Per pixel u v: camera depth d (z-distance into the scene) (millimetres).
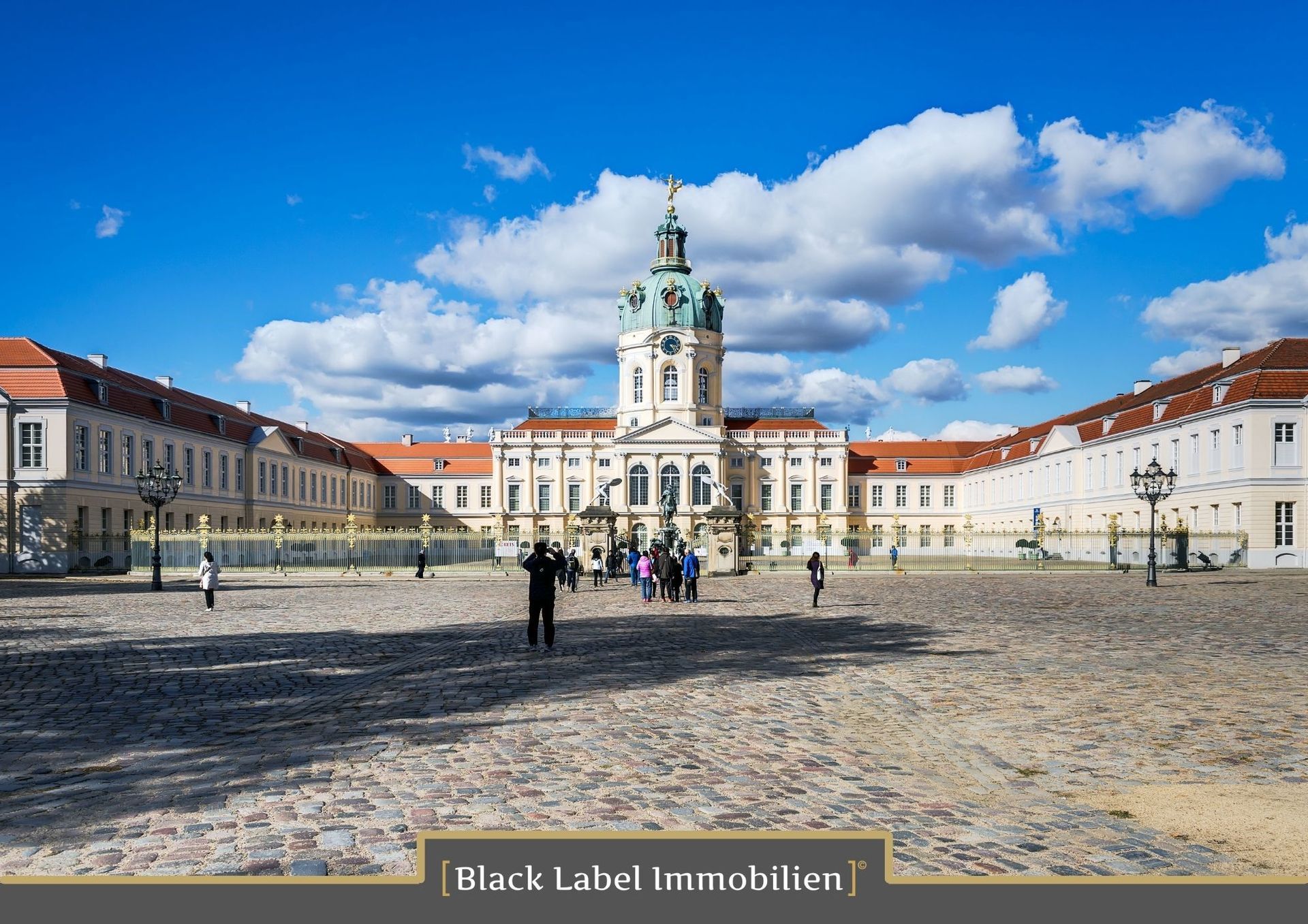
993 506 109688
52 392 62250
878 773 9727
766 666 17219
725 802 8594
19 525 62094
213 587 30516
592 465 113562
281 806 8438
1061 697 13977
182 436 77375
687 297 111688
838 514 113938
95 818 8164
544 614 20125
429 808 8367
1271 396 61125
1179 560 62312
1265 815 8383
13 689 14633
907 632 23156
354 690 14484
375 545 64000
